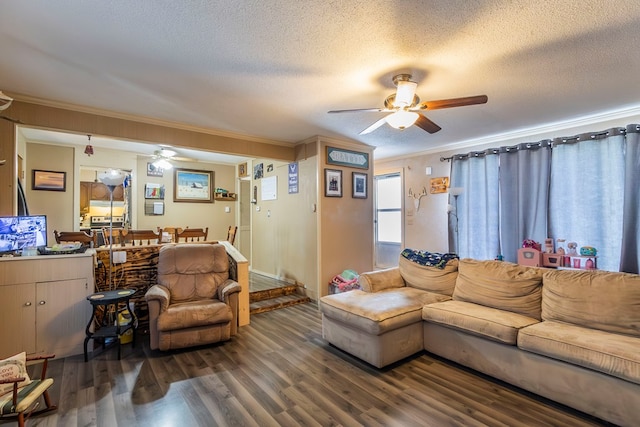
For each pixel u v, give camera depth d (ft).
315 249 15.53
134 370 8.76
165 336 9.62
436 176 18.06
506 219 14.71
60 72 8.21
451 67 8.05
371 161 17.51
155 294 9.95
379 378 8.27
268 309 14.34
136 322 10.66
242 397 7.42
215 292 11.82
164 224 21.20
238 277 12.49
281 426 6.38
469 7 5.68
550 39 6.74
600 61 7.74
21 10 5.71
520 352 7.55
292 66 7.95
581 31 6.44
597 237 12.26
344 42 6.87
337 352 9.93
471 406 7.02
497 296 9.14
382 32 6.49
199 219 22.67
